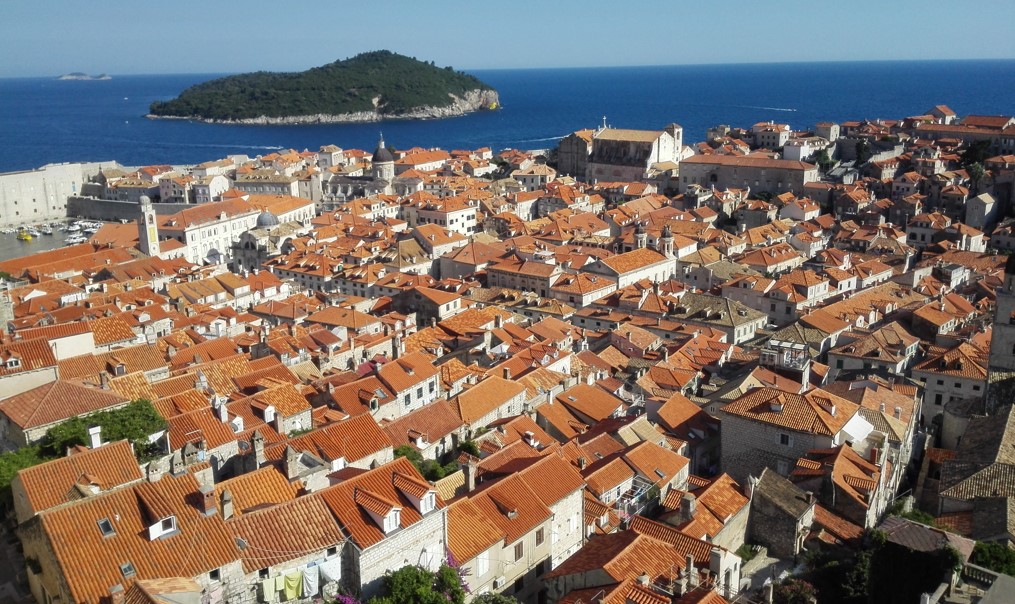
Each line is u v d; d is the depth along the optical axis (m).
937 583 73.06
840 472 92.00
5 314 132.50
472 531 72.56
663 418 118.38
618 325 186.75
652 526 79.12
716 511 84.38
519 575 75.62
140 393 99.56
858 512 87.75
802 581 76.44
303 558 61.62
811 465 94.19
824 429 99.81
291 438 89.44
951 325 175.00
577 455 101.38
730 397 117.94
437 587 64.88
